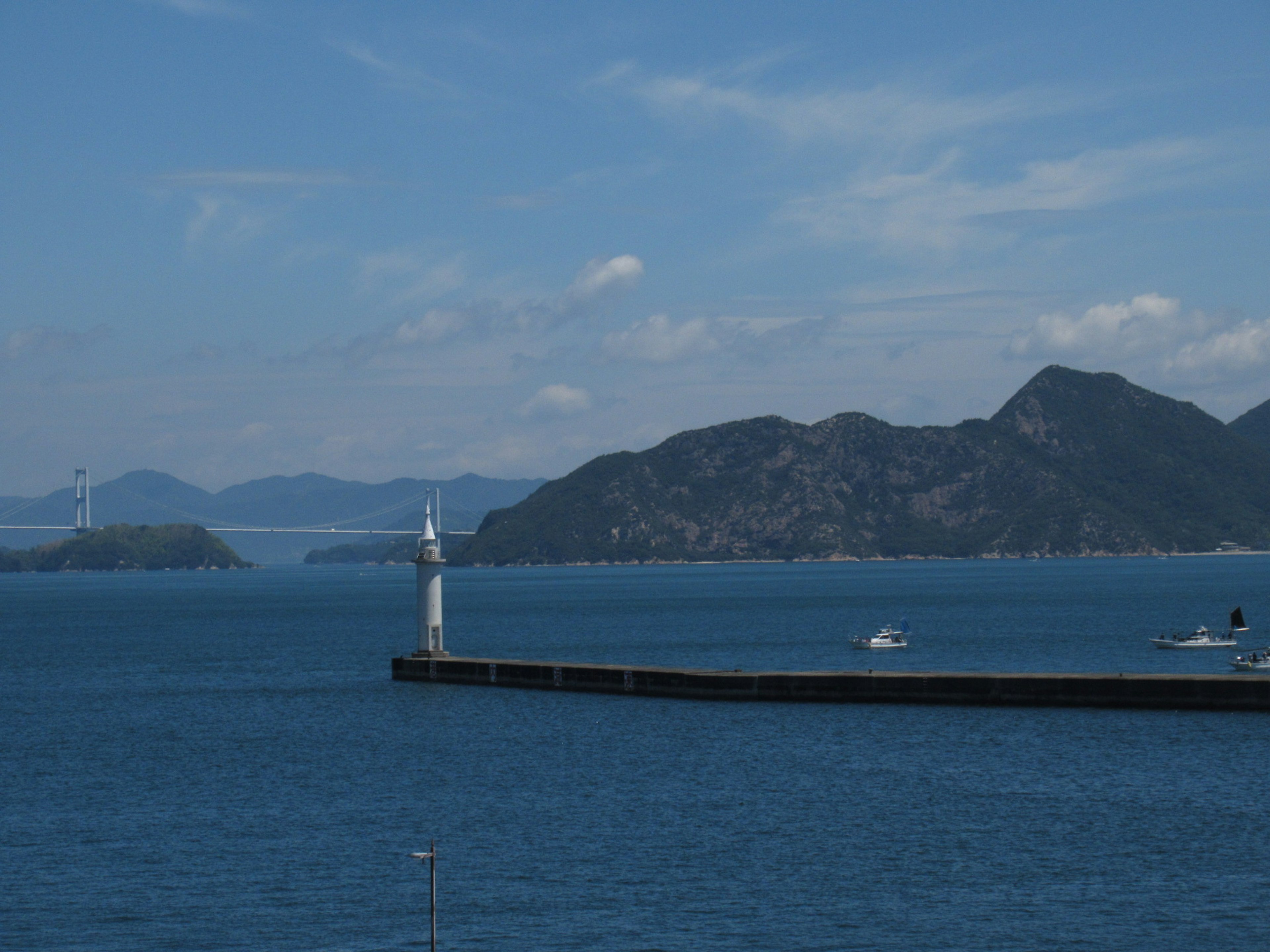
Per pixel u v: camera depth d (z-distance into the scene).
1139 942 42.88
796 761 70.31
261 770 71.00
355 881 49.94
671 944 43.25
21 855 53.72
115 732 85.88
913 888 48.16
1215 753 69.44
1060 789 62.34
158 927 45.34
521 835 55.94
